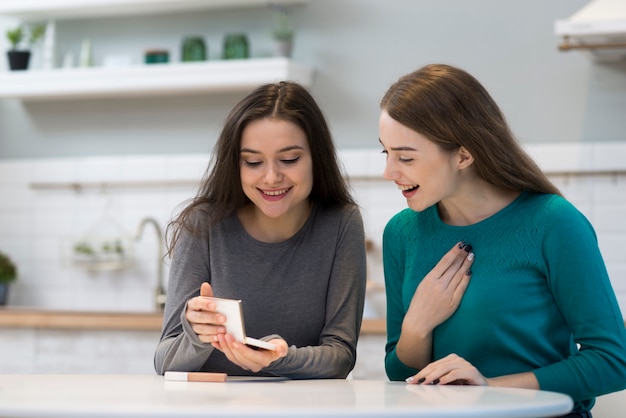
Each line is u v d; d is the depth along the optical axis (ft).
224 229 7.97
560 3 15.75
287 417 4.49
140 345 13.85
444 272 7.29
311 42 16.71
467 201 7.43
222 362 7.71
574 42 14.61
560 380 6.70
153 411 4.58
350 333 7.76
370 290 15.97
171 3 16.69
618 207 15.42
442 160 7.03
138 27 17.62
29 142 18.12
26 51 17.54
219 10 17.21
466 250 7.29
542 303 7.09
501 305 7.06
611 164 15.38
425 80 7.06
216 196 7.93
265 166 7.51
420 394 5.75
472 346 7.16
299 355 7.17
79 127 17.87
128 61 17.21
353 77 16.56
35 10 17.17
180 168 17.13
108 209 17.56
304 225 8.03
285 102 7.59
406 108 6.95
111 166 17.51
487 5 16.05
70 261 17.26
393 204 16.33
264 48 16.99
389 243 8.05
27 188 17.98
